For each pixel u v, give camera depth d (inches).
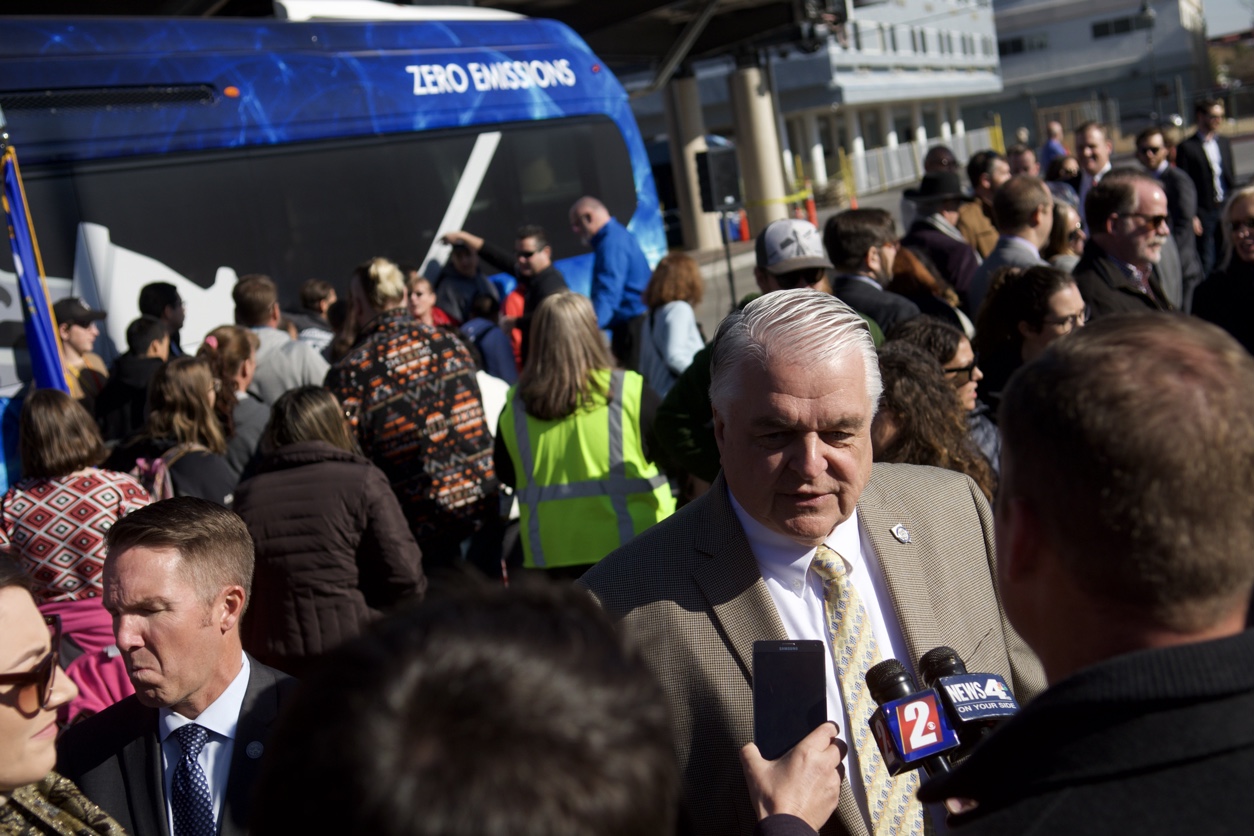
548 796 32.2
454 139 374.0
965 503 90.4
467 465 199.2
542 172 402.6
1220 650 44.2
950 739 64.3
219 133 310.8
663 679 79.2
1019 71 2559.1
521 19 411.5
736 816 76.6
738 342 79.7
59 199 279.1
